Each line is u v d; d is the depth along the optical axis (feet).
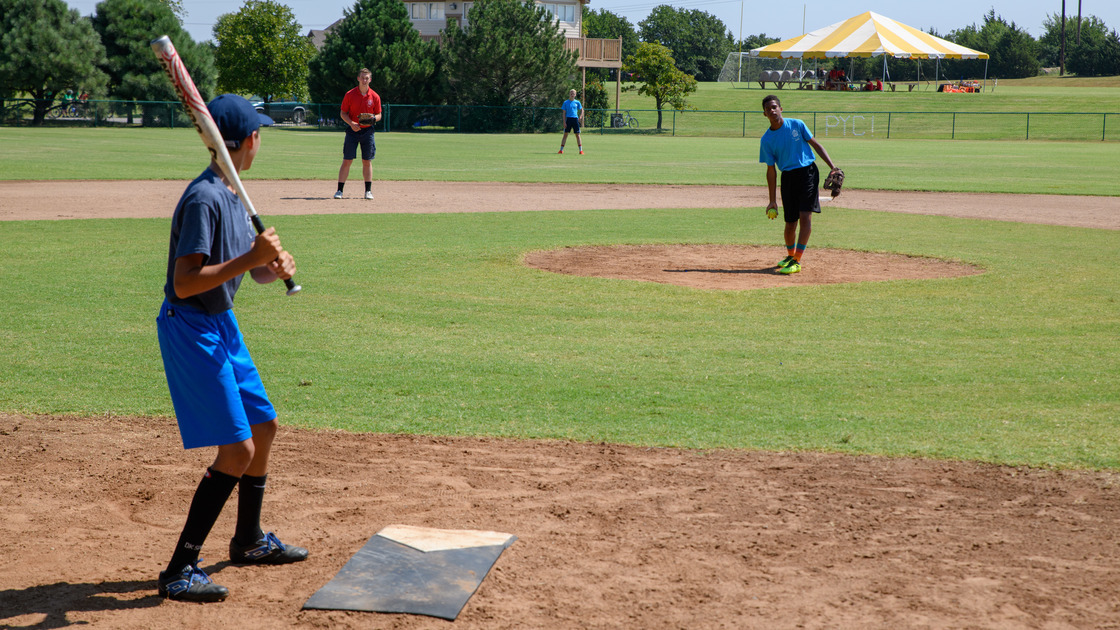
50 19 161.58
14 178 68.33
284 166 84.17
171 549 13.05
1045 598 11.07
